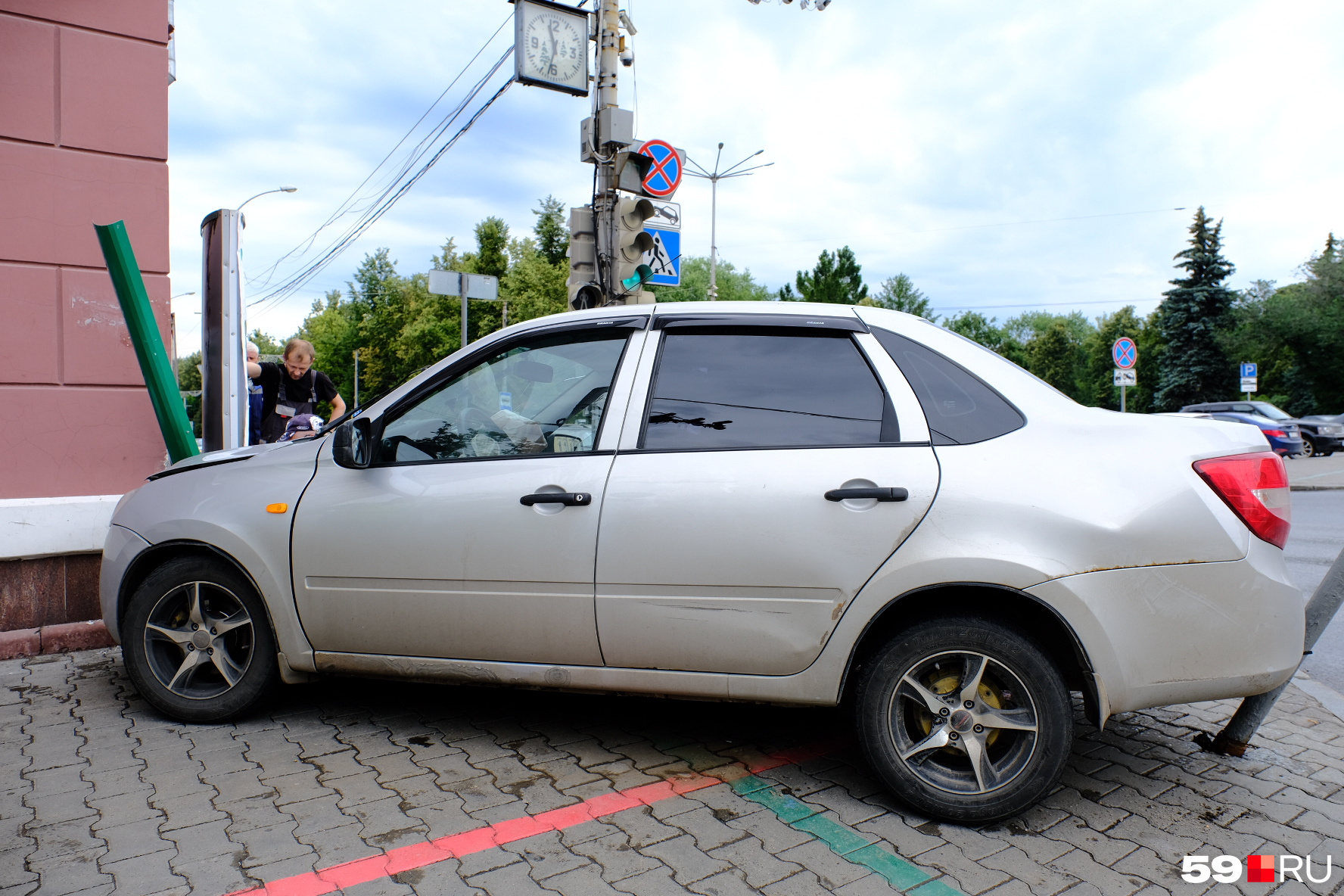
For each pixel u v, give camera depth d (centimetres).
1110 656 272
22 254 497
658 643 309
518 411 339
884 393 306
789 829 286
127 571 373
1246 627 273
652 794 310
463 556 326
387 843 271
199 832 278
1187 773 337
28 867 255
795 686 299
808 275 5084
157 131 537
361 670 351
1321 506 1234
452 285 1070
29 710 389
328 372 7894
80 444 516
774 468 301
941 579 280
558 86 928
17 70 493
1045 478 282
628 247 889
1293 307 4119
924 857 268
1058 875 259
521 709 399
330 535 345
